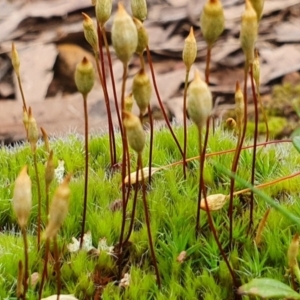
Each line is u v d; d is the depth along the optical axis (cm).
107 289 14
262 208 15
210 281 14
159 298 14
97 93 26
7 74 27
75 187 16
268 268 14
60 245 15
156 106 25
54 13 30
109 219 15
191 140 17
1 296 14
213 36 13
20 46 28
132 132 12
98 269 14
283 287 13
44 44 28
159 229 15
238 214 15
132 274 14
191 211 15
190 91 12
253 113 25
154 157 17
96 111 25
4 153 17
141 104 13
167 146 17
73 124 25
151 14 30
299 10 31
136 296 14
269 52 28
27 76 27
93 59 28
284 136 24
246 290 13
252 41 13
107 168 17
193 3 30
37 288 14
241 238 14
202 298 14
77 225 15
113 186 16
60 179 16
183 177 16
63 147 17
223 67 27
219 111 25
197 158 16
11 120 25
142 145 13
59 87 27
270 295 13
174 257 14
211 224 13
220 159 16
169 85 26
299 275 13
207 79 13
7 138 24
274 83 27
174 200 15
